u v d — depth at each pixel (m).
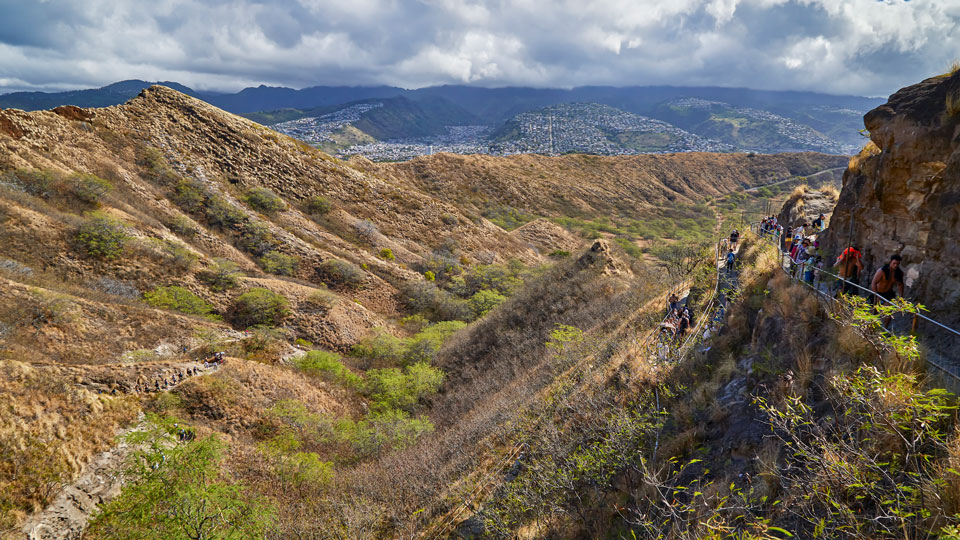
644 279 26.33
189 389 18.45
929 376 4.38
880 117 7.43
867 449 4.04
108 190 31.39
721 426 6.93
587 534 6.86
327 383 23.12
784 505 4.31
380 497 13.28
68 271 24.09
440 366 26.81
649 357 11.45
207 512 9.98
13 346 17.19
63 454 13.70
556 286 29.45
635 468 6.97
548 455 9.17
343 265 38.03
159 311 23.91
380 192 54.75
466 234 55.34
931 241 5.84
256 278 31.44
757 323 8.32
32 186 27.64
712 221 99.50
